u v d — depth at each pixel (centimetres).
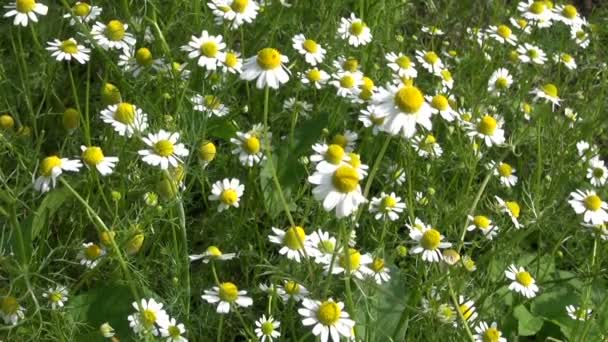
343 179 26
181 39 43
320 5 48
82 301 30
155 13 41
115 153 36
